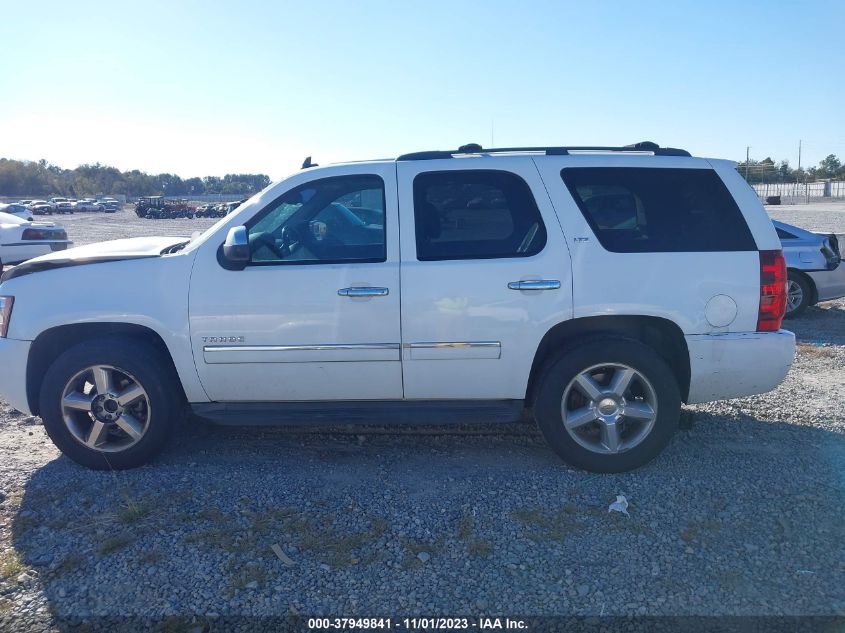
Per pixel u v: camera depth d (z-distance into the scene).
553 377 4.44
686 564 3.54
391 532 3.84
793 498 4.17
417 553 3.64
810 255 9.80
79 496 4.29
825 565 3.51
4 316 4.67
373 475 4.58
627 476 4.50
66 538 3.81
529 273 4.38
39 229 12.81
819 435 5.19
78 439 4.59
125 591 3.34
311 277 4.42
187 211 58.88
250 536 3.80
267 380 4.55
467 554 3.63
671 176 4.55
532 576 3.45
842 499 4.16
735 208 4.52
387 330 4.43
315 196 4.63
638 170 4.54
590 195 4.51
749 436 5.18
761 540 3.74
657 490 4.31
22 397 4.70
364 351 4.44
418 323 4.41
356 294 4.38
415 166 4.60
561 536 3.79
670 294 4.39
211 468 4.69
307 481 4.48
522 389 4.52
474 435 5.26
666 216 4.49
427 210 4.52
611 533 3.82
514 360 4.45
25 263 4.75
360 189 4.61
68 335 4.77
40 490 4.37
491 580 3.42
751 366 4.46
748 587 3.35
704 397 4.58
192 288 4.48
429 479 4.51
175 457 4.89
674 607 3.22
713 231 4.48
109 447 4.62
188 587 3.37
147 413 4.57
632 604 3.24
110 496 4.29
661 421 4.45
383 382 4.52
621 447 4.48
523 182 4.52
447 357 4.45
